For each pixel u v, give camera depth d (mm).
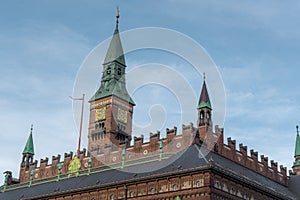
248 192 95250
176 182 89500
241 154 111562
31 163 135375
